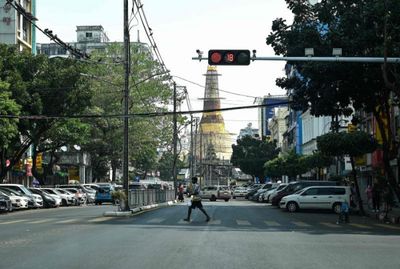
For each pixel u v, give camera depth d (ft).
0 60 127.03
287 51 94.79
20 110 126.41
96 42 341.00
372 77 92.38
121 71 192.44
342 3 91.97
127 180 104.47
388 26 86.17
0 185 132.46
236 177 481.46
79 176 244.83
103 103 189.78
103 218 92.07
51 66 138.41
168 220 87.45
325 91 97.50
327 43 90.84
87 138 180.34
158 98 203.41
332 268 38.24
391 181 100.68
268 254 45.27
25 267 37.76
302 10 96.68
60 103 138.31
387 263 40.88
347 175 156.76
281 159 235.81
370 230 73.20
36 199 134.72
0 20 181.27
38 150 167.53
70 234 61.46
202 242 53.72
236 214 107.14
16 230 66.69
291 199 120.16
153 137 206.18
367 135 111.45
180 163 358.43
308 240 57.26
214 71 342.85
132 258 42.27
